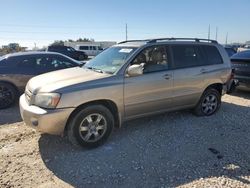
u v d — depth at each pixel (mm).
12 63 7625
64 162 4309
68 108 4414
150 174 3967
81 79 4715
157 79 5340
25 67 7719
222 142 5062
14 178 3865
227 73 6539
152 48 5453
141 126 5773
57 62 8156
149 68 5348
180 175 3938
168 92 5570
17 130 5656
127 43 5895
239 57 8836
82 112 4562
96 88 4641
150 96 5309
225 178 3854
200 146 4883
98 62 5699
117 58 5371
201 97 6254
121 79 4922
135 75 5039
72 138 4594
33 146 4859
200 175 3932
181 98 5816
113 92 4812
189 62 5945
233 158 4441
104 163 4277
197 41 6242
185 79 5781
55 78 4918
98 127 4777
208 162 4305
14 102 7637
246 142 5074
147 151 4676
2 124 6086
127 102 5035
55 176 3924
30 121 4527
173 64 5672
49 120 4336
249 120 6277
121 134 5367
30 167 4160
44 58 8031
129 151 4672
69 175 3949
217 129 5684
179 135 5348
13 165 4211
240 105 7641
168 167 4156
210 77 6219
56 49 28609
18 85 7602
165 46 5652
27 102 4816
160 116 6375
